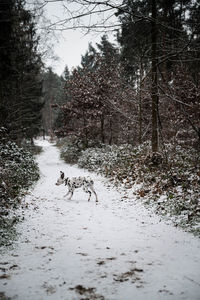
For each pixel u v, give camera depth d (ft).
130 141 70.28
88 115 74.02
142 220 20.21
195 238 15.85
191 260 12.85
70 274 11.44
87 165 60.70
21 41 45.03
